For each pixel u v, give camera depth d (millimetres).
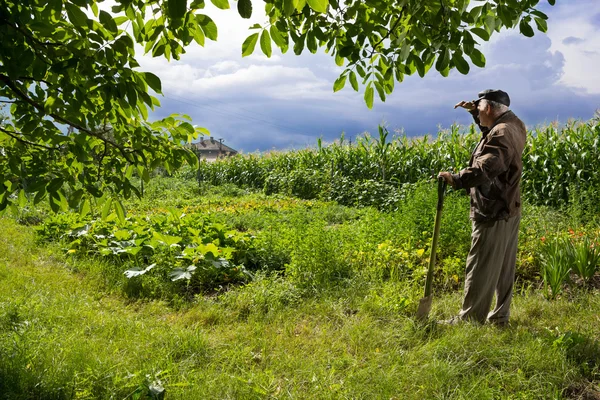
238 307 4285
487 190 3551
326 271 4934
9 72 2246
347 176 14398
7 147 2883
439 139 13078
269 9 2426
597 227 6852
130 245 6059
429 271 3750
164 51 2588
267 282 4801
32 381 2633
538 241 5602
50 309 3902
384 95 3004
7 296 4180
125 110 2805
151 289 4867
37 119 2744
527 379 2879
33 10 2348
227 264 5199
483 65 2535
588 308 4074
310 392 2742
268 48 2479
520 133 3600
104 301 4516
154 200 14359
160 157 3172
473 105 3982
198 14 2373
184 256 5320
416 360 3109
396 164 13359
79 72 2373
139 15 2555
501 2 2428
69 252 6055
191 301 4641
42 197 2615
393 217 7043
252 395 2674
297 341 3531
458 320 3752
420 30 2436
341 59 2990
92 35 2320
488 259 3605
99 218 7312
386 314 3965
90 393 2578
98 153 3088
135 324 3748
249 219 9805
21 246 6508
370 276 5020
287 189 15477
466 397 2621
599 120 10305
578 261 4699
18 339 3102
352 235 6445
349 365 3102
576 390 2816
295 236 5918
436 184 7711
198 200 14375
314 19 2662
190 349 3266
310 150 18109
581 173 9797
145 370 2797
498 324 3713
